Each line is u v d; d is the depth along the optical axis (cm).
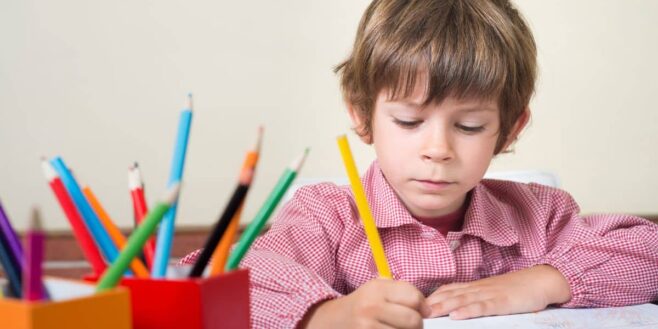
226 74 177
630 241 81
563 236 90
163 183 176
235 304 40
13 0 170
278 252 78
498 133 76
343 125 181
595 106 192
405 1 78
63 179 41
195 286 38
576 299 75
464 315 68
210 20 176
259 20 177
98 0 172
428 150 71
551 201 93
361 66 79
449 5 76
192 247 171
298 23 179
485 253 88
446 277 83
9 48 170
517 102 80
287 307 59
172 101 175
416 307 52
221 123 177
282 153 180
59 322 31
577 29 190
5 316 31
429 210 84
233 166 178
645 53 194
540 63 188
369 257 84
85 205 41
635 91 194
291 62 179
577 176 193
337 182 106
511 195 93
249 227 42
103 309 33
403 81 71
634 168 195
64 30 171
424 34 73
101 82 173
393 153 73
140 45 174
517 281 75
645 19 193
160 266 40
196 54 176
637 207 196
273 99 179
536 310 73
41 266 31
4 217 38
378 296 52
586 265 78
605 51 192
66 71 172
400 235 84
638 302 80
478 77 71
